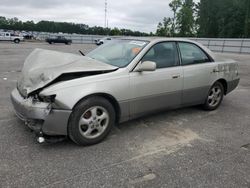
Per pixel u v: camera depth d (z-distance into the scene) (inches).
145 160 129.6
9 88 270.2
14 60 559.5
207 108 209.8
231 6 2581.2
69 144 143.1
